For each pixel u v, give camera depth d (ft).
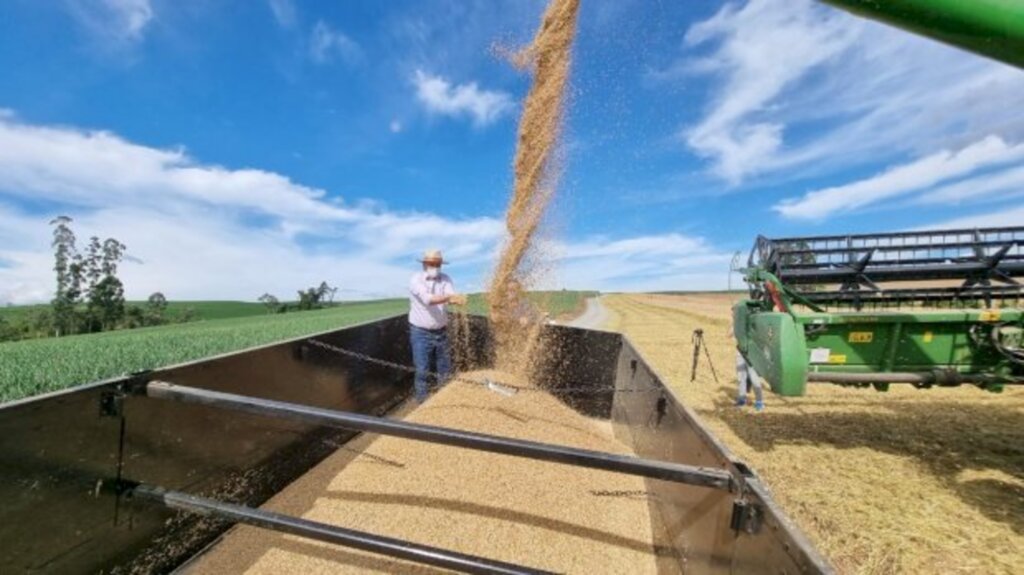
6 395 25.38
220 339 52.37
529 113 19.93
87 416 7.90
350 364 18.08
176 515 9.49
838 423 22.52
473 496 11.31
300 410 8.12
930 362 17.02
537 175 20.18
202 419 10.30
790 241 19.36
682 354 46.83
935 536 12.57
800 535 4.67
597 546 10.36
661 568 9.86
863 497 14.78
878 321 16.88
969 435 20.63
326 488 12.39
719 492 7.03
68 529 7.59
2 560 6.72
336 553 9.82
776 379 16.88
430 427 7.71
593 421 19.56
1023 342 16.21
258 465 11.82
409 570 9.41
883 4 4.84
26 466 7.02
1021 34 4.66
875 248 18.61
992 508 14.05
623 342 18.52
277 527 8.30
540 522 10.73
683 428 9.21
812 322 16.92
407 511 10.99
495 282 21.02
